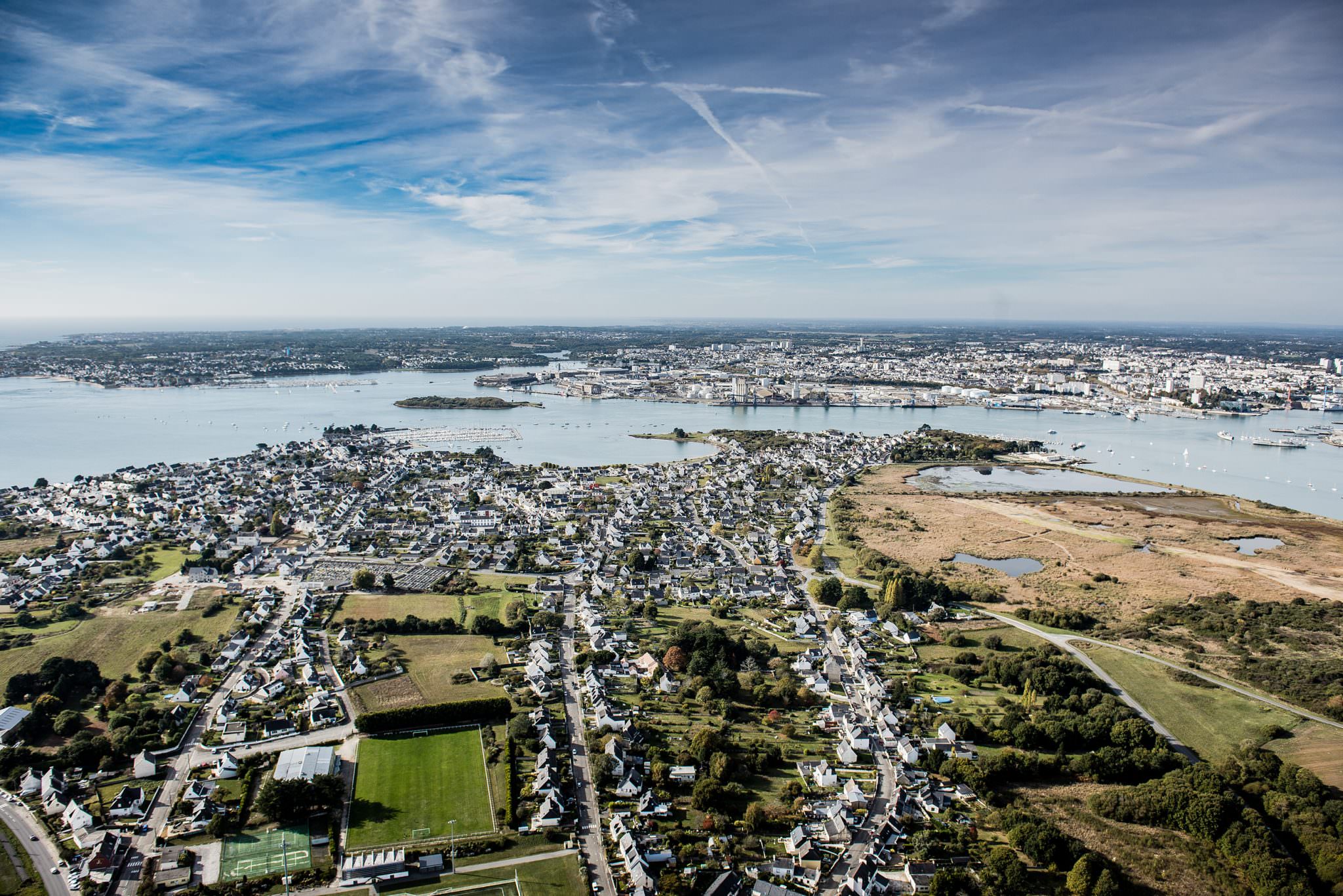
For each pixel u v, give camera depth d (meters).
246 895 157.88
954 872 167.00
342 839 174.88
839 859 174.88
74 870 164.00
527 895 160.38
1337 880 165.50
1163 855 178.25
